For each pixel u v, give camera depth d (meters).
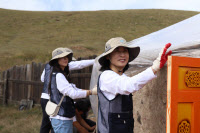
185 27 2.63
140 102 2.49
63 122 2.61
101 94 1.81
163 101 2.03
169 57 1.56
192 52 1.91
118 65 1.84
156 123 2.16
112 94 1.77
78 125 3.14
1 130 5.25
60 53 2.73
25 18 36.84
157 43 2.40
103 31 29.39
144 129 2.41
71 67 3.39
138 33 29.33
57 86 2.62
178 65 1.57
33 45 22.73
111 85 1.71
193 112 1.64
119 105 1.75
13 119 6.25
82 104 3.34
